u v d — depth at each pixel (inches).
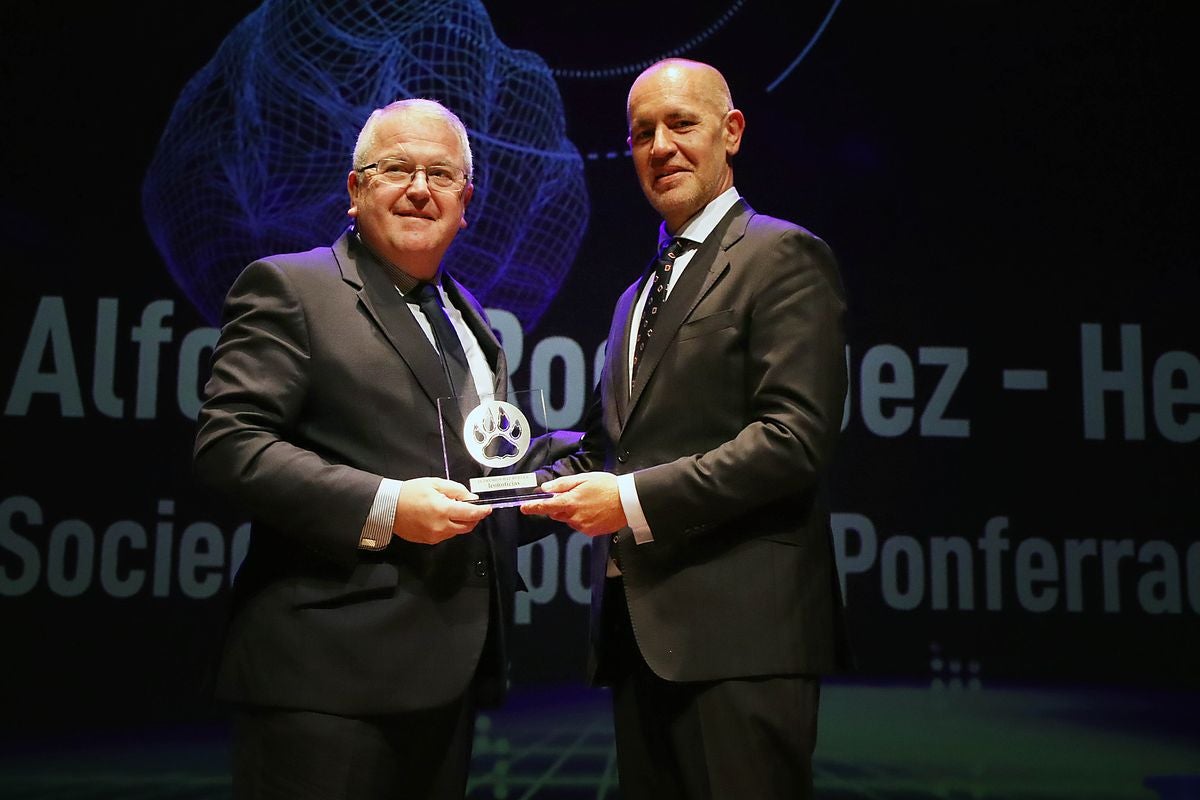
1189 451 143.9
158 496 136.3
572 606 136.6
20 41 141.2
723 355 70.8
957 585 139.6
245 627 68.6
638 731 74.5
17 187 139.2
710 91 78.1
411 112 76.9
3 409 135.5
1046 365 144.5
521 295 141.8
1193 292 146.6
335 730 66.1
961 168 147.2
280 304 70.7
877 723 134.9
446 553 69.9
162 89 141.6
